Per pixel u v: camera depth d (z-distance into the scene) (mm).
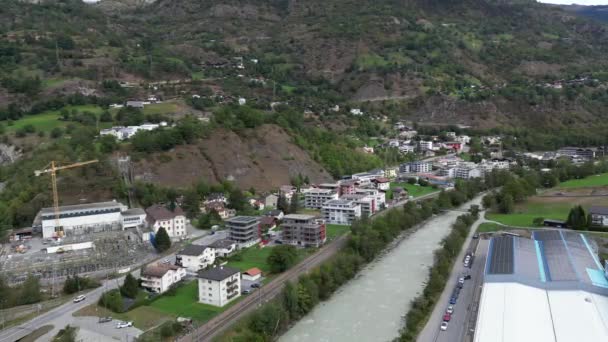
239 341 132500
